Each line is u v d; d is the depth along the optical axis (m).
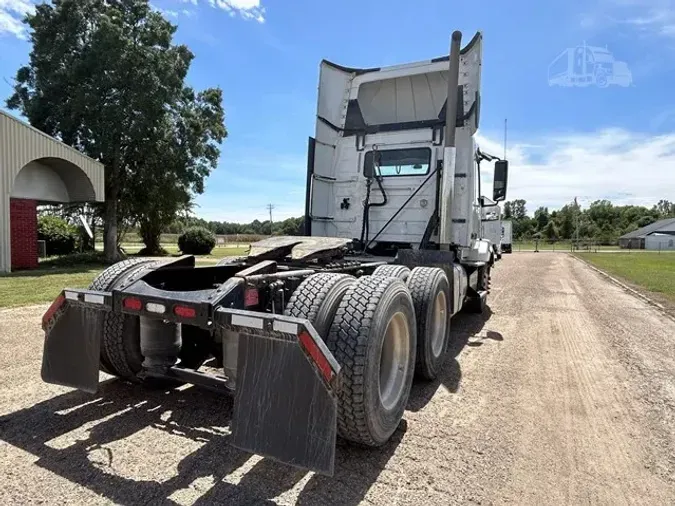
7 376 3.91
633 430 3.20
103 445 2.75
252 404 2.32
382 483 2.44
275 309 2.98
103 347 3.48
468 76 5.73
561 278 14.83
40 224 20.81
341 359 2.57
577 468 2.66
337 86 6.52
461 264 6.13
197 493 2.27
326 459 2.15
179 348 3.53
